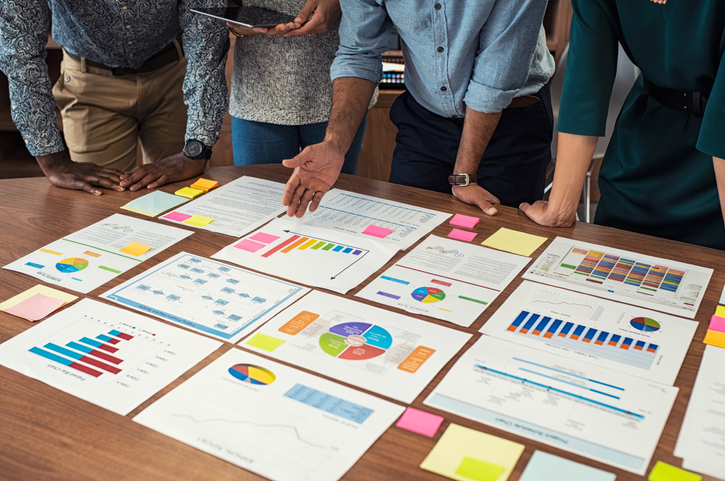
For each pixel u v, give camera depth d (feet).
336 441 2.41
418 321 3.20
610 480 2.21
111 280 3.60
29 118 4.83
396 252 3.94
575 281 3.60
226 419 2.52
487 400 2.62
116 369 2.83
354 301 3.38
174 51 6.53
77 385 2.73
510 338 3.06
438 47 4.88
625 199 4.85
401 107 5.80
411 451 2.36
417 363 2.86
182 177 5.04
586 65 3.98
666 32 3.75
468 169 4.90
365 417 2.53
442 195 4.85
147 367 2.85
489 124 5.00
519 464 2.30
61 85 6.32
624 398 2.64
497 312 3.28
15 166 9.98
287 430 2.46
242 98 6.23
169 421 2.51
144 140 6.97
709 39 3.58
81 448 2.38
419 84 5.44
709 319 3.23
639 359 2.91
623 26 3.91
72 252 3.91
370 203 4.67
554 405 2.60
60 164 4.97
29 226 4.25
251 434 2.44
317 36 5.98
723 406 2.60
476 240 4.10
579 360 2.89
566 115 4.09
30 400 2.64
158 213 4.47
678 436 2.43
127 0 5.30
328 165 4.54
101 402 2.63
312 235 4.16
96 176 4.88
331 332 3.10
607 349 2.98
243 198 4.75
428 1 4.67
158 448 2.38
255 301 3.39
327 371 2.81
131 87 6.29
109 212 4.49
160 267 3.75
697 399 2.64
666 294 3.47
